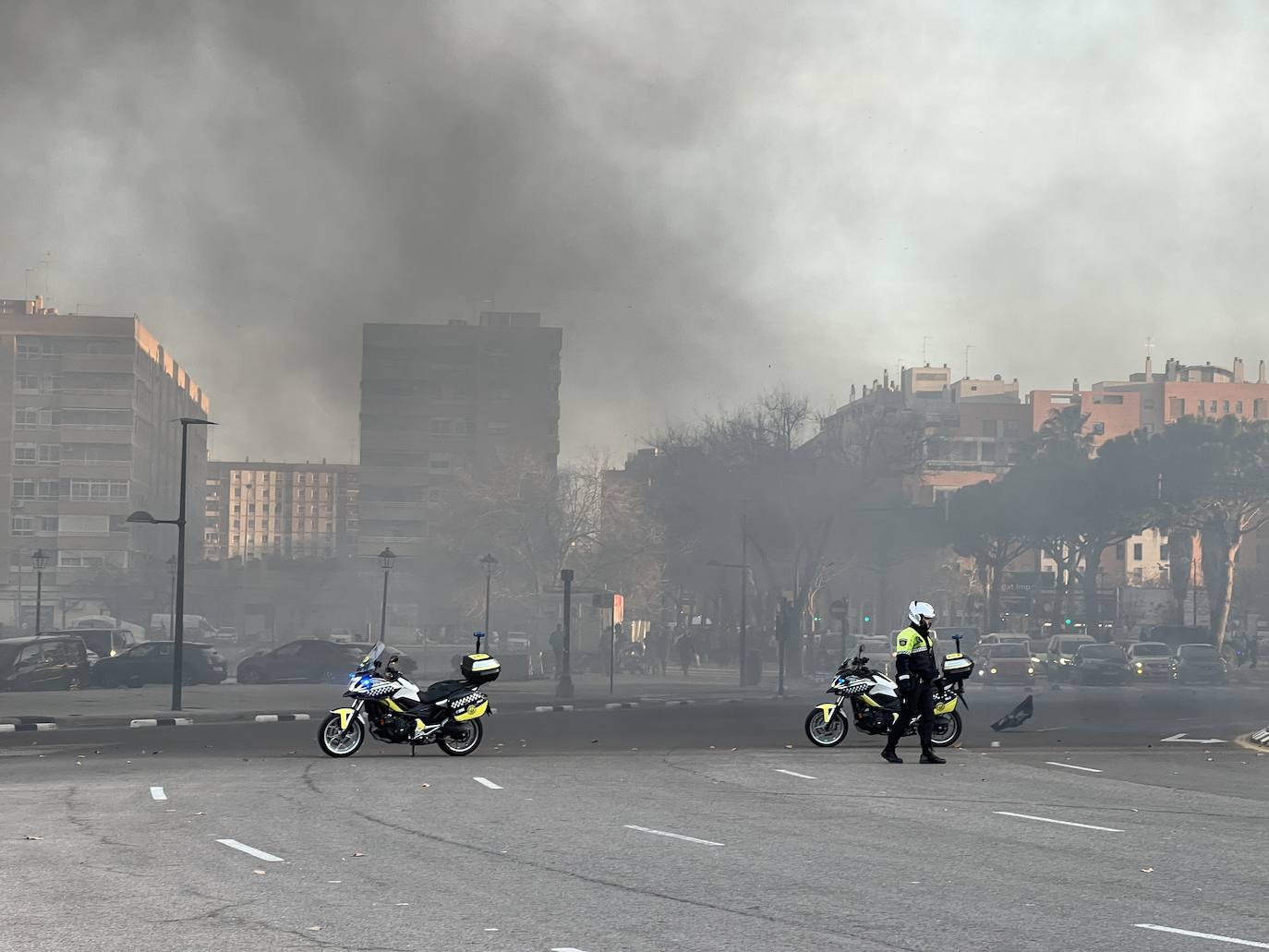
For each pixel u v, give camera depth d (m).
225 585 171.50
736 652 106.50
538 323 191.25
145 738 35.88
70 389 186.88
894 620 154.12
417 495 182.88
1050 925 10.94
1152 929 10.81
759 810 18.83
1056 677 84.38
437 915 11.28
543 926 10.83
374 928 10.75
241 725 42.09
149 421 199.88
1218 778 24.58
